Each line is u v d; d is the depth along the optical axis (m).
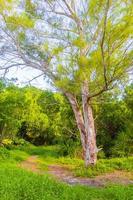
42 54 19.89
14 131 32.09
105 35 16.89
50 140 44.19
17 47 20.52
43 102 39.81
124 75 18.77
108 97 25.94
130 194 12.89
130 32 16.75
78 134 30.50
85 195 12.63
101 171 20.50
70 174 19.98
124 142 29.27
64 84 17.91
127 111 30.19
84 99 21.83
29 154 31.86
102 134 30.81
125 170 21.30
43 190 12.23
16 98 30.83
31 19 20.08
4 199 10.70
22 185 12.28
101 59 16.94
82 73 17.34
